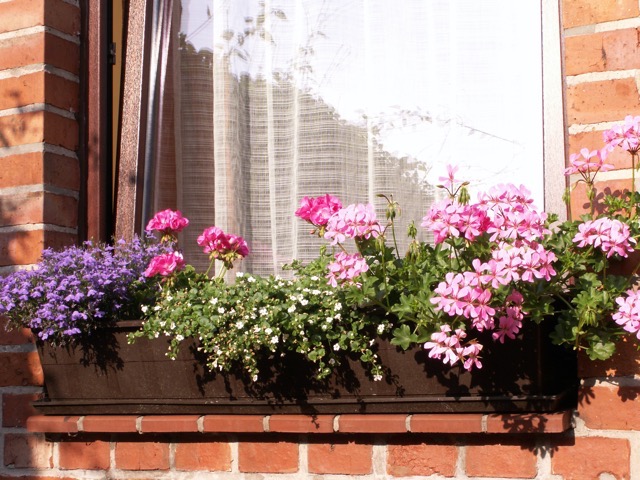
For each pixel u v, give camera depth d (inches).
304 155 104.5
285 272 104.1
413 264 80.5
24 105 103.7
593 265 78.7
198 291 92.2
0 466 103.0
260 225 105.6
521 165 95.9
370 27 103.7
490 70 98.3
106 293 94.9
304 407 87.6
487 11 98.9
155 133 108.2
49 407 98.7
